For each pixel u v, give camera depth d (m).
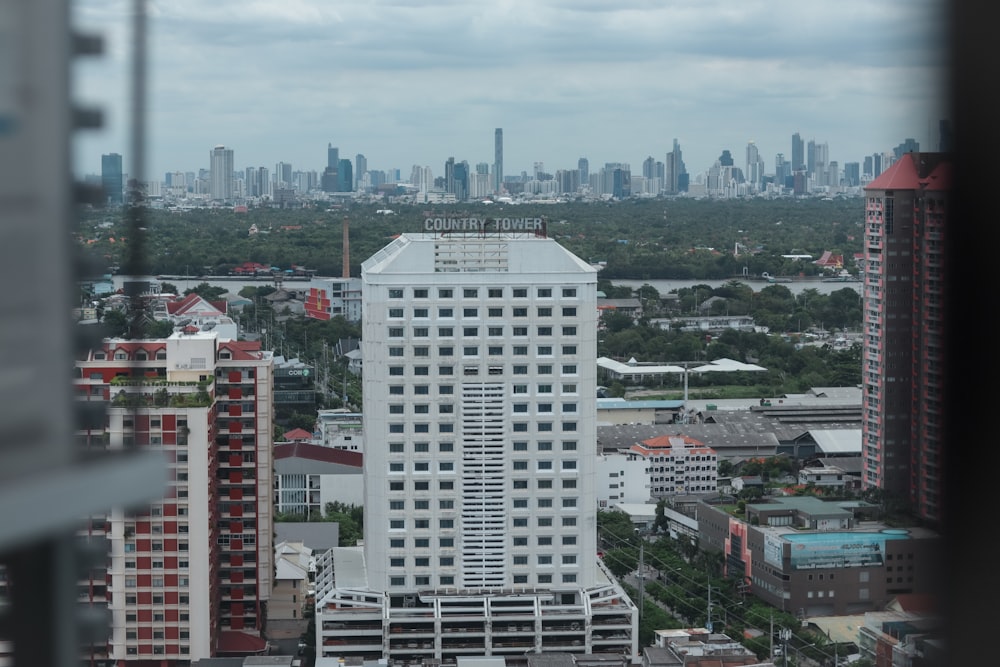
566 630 160.12
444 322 161.12
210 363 144.00
